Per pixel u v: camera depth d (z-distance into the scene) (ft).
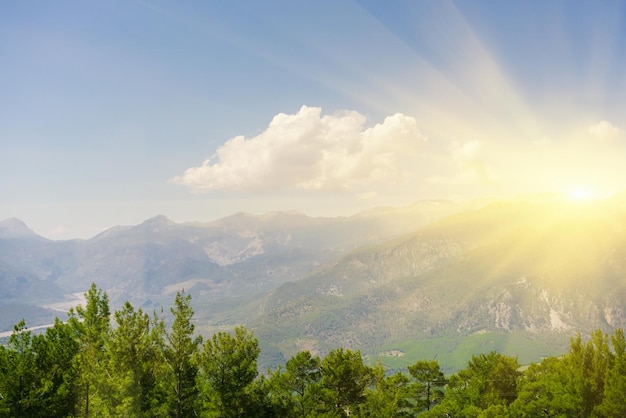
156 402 139.44
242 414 151.33
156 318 142.31
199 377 151.23
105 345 137.08
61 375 132.67
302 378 212.84
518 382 253.24
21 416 121.39
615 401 169.68
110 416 129.49
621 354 184.96
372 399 217.56
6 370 122.31
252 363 153.58
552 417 198.29
